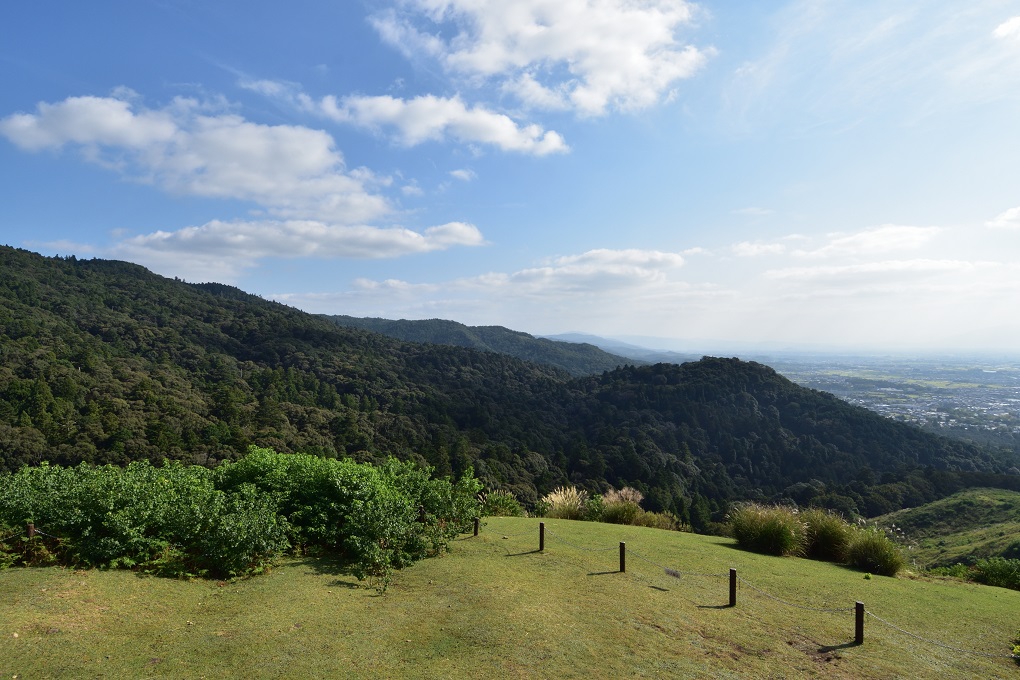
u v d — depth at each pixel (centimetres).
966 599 756
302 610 549
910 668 509
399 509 791
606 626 550
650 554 889
